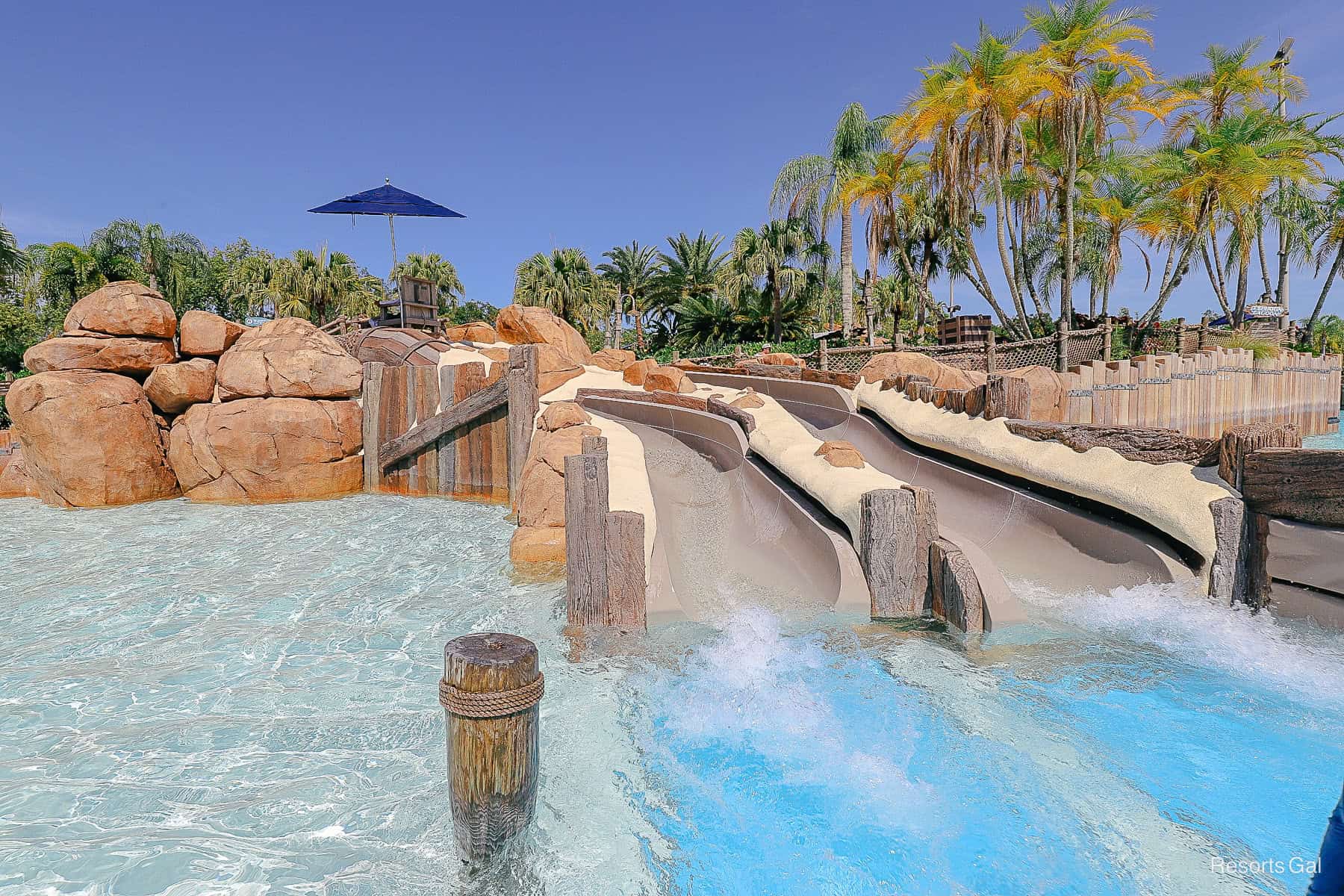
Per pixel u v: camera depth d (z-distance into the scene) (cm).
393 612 660
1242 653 423
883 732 390
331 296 4841
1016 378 680
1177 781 331
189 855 322
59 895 296
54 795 371
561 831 325
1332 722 366
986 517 655
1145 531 530
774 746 387
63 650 579
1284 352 1883
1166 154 2323
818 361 1722
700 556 671
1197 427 1393
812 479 662
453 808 299
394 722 452
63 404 1191
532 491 850
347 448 1301
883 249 3067
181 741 429
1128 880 271
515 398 1081
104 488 1213
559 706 443
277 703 480
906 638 500
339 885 301
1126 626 478
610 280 5397
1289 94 2719
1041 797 326
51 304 3775
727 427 938
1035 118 2320
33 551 909
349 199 1905
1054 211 2642
